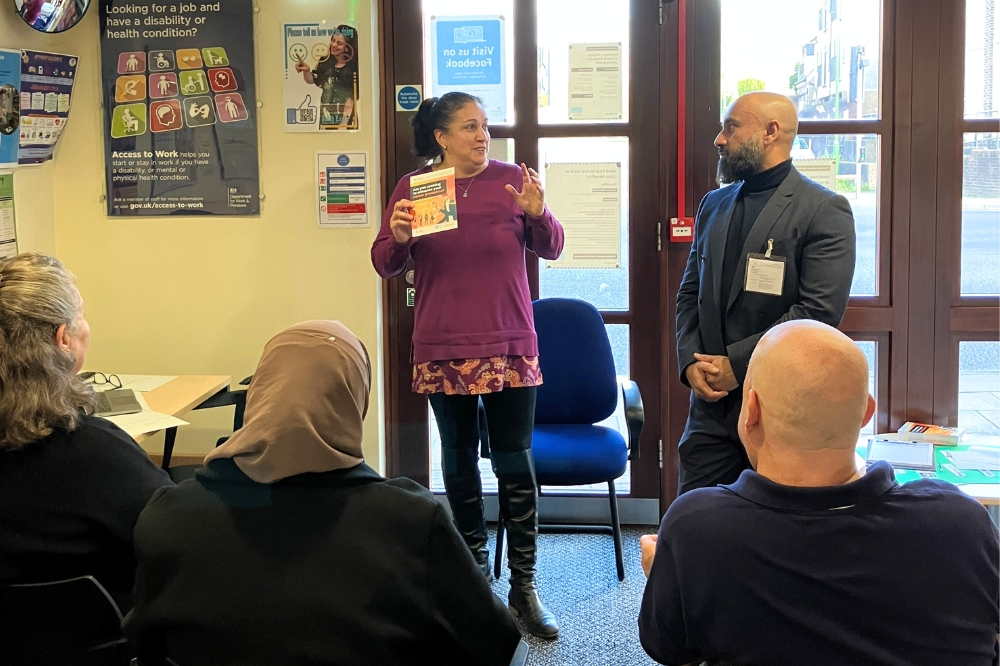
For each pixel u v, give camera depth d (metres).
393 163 3.15
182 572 1.18
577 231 3.14
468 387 2.42
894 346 3.07
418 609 1.20
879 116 2.99
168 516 1.21
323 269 3.11
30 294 1.52
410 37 3.09
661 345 3.16
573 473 2.68
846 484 1.16
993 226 2.99
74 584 1.42
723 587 1.15
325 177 3.06
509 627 1.34
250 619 1.15
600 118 3.08
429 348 2.46
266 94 3.04
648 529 3.27
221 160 3.07
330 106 3.02
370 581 1.17
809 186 2.26
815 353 1.20
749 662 1.15
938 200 3.00
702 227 2.46
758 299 2.27
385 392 3.26
